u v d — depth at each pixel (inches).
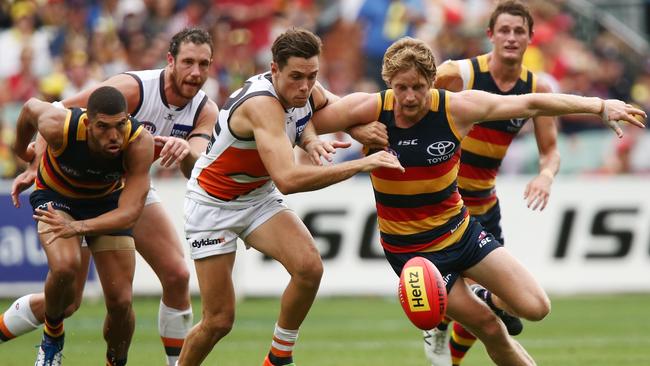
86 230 843.4
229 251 874.1
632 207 1840.6
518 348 889.5
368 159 802.8
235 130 845.2
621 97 2378.2
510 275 856.3
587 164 2187.5
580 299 1892.2
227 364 1152.8
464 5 2405.3
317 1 2420.0
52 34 2258.9
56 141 875.4
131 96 955.3
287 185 815.1
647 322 1577.3
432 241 880.9
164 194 1761.8
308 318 1615.4
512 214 1829.5
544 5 2458.2
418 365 1155.3
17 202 962.7
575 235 1830.7
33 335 1438.2
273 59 821.9
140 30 2191.2
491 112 851.4
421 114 848.3
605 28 2532.0
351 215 1790.1
